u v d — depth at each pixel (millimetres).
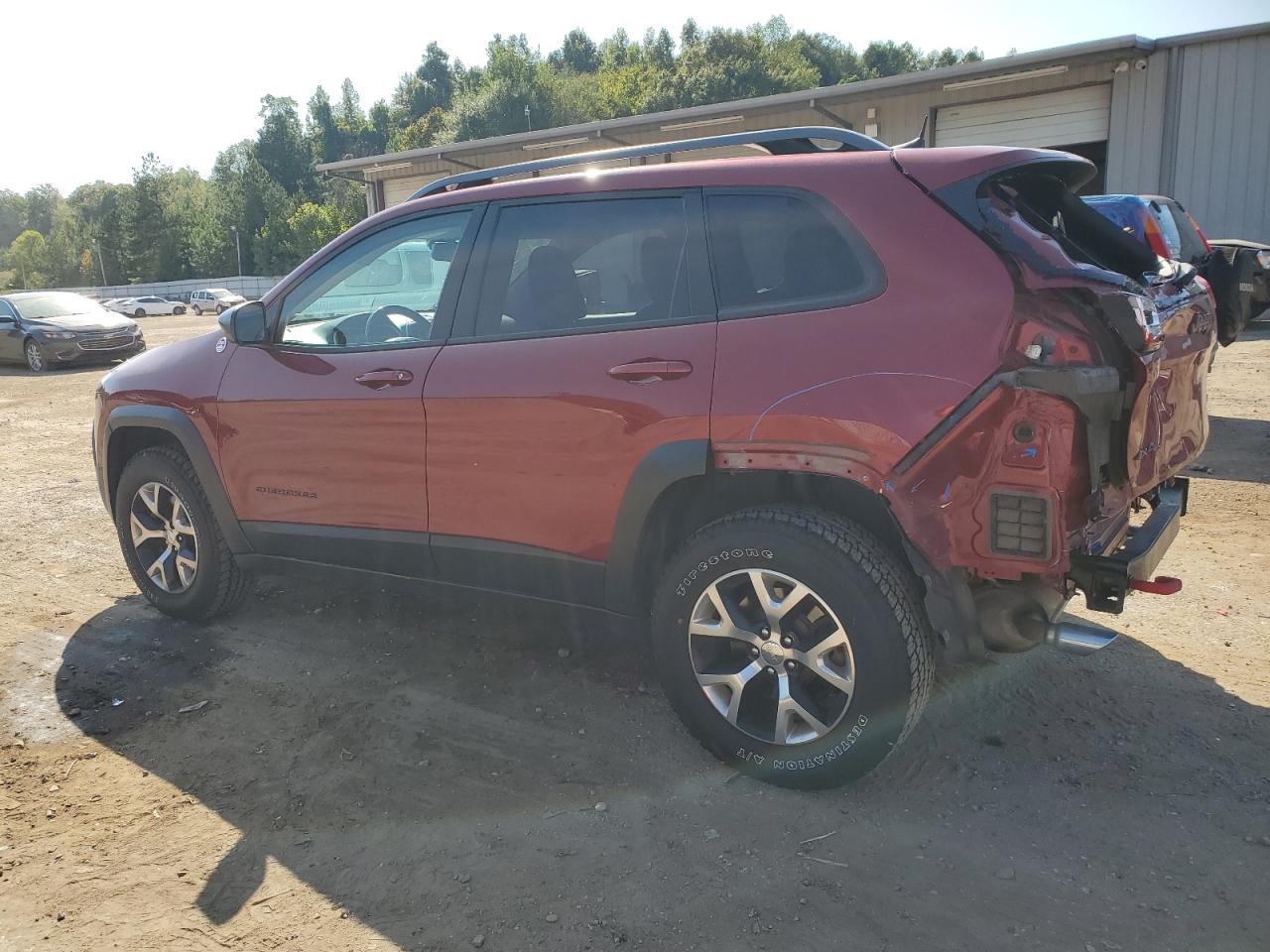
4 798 2938
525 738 3250
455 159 23203
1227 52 15109
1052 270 2457
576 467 3049
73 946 2285
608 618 3193
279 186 104750
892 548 2799
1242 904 2326
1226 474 6543
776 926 2297
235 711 3498
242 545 4031
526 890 2461
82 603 4695
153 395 4125
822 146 3154
